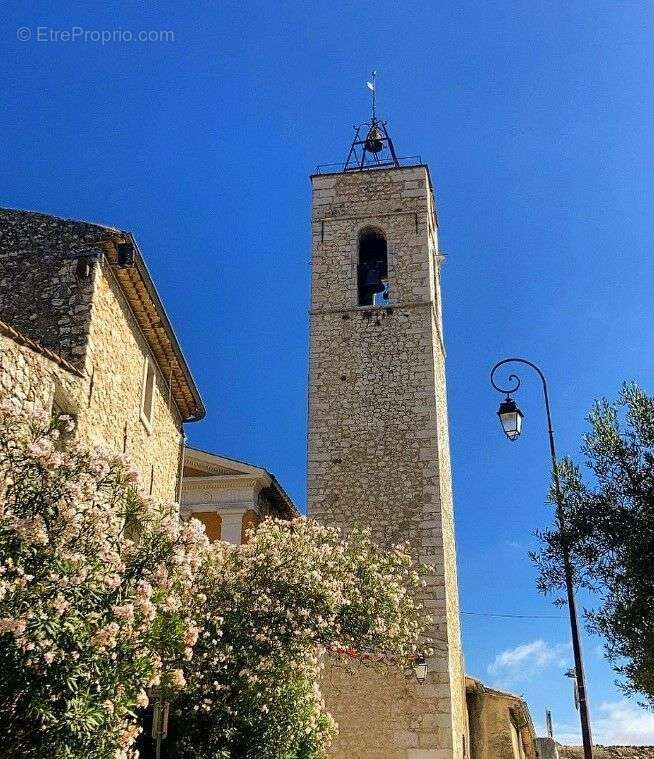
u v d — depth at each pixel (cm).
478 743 2922
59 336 1337
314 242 2847
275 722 1415
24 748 749
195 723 1339
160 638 939
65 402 1241
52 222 1443
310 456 2530
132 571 901
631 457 1257
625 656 1243
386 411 2555
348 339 2670
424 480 2447
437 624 2272
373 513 2431
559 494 1299
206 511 2778
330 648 1503
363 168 2978
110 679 810
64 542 823
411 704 2180
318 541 1675
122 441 1519
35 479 835
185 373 1873
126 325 1565
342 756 2155
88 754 778
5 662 741
